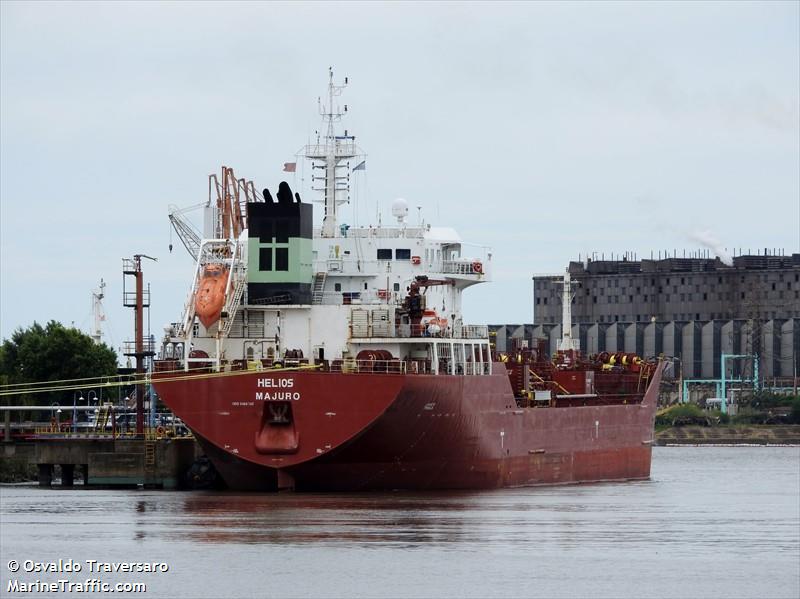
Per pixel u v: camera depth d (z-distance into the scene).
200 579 174.88
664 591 173.62
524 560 186.75
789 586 176.38
